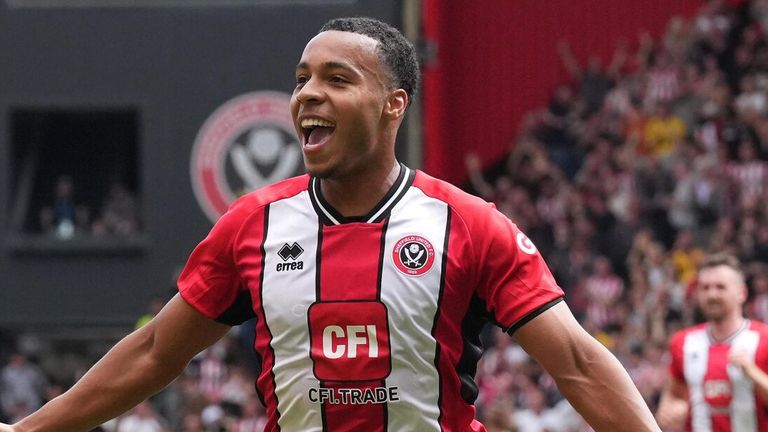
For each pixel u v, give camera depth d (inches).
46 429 421.4
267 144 1496.1
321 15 1481.3
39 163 1669.5
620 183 2097.7
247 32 1494.8
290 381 402.0
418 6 1411.2
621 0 2235.5
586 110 2207.2
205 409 1481.3
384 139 405.1
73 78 1515.7
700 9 2313.0
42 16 1514.5
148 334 424.8
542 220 2100.1
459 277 398.3
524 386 1576.0
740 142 2153.1
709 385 1013.2
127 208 1647.4
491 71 2176.4
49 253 1540.4
